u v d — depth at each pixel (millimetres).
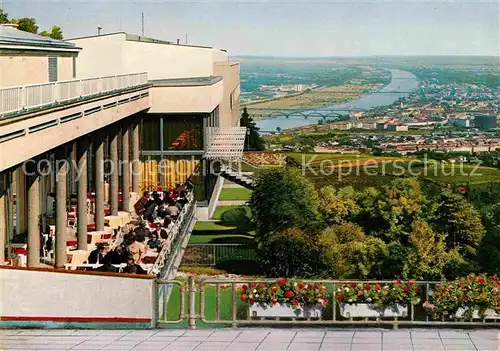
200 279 26484
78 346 23438
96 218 49531
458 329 25828
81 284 25922
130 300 25969
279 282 26609
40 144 35562
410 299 26750
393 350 22875
